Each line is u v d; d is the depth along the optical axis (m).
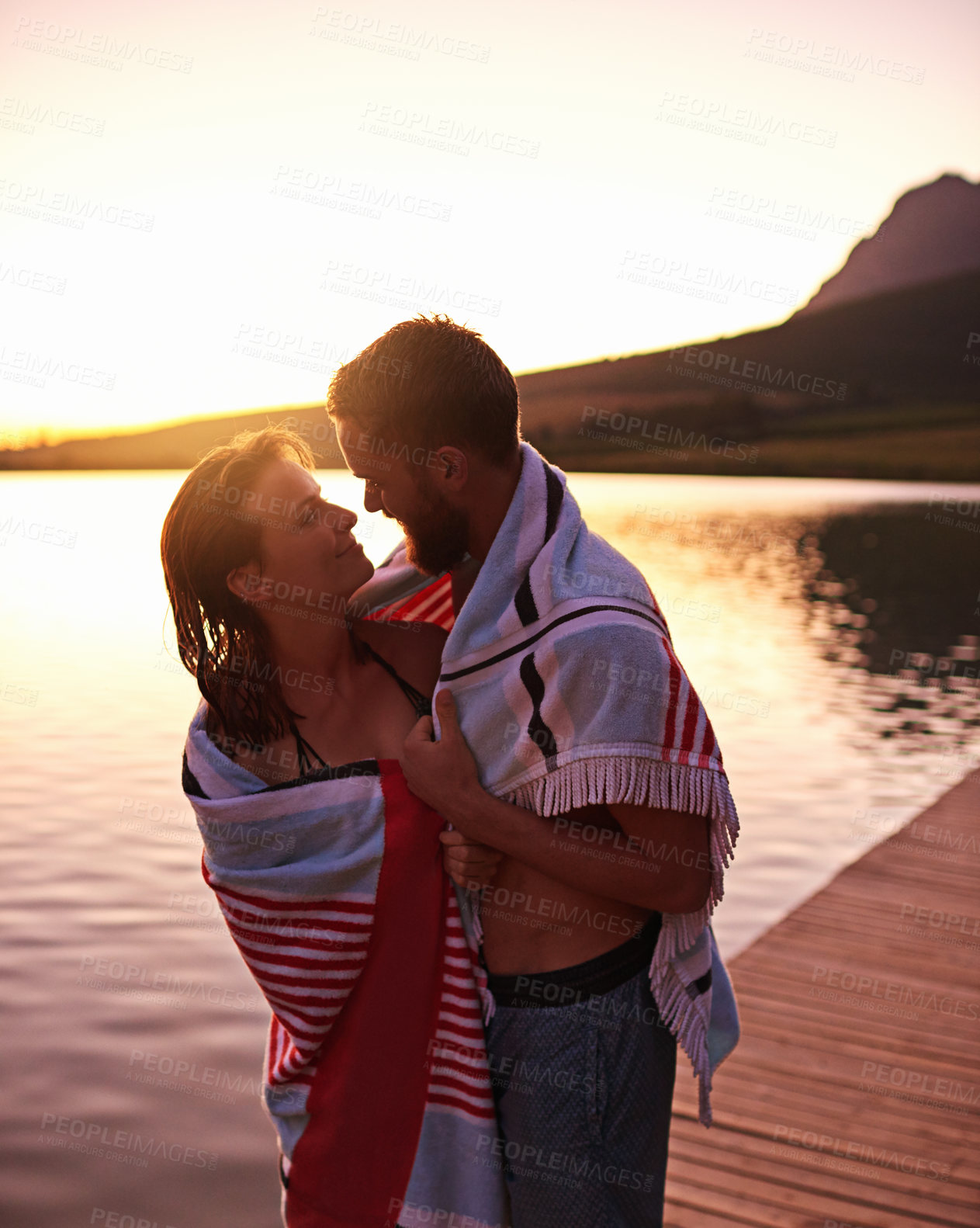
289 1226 1.62
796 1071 3.11
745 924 4.54
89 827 6.35
